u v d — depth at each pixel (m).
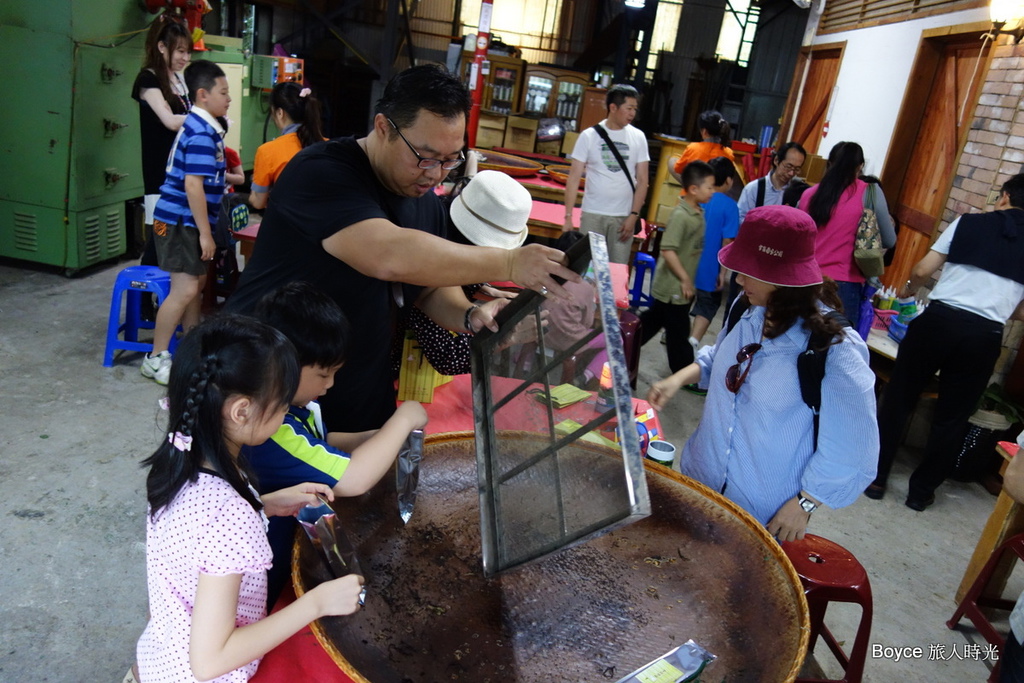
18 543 2.58
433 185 1.65
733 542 1.57
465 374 2.40
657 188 8.53
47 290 4.82
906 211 5.81
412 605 1.37
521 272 1.34
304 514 1.29
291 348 1.11
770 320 1.81
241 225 4.44
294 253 1.62
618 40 10.40
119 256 5.57
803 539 2.18
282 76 7.62
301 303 1.35
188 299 3.75
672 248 4.44
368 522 1.52
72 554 2.57
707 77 11.18
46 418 3.37
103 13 4.79
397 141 1.54
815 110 8.01
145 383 3.81
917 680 2.52
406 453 1.54
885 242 4.13
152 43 4.24
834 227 4.00
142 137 4.36
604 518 1.06
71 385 3.68
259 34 9.14
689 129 11.39
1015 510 2.73
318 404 1.71
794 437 1.89
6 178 4.84
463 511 1.62
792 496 1.94
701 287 4.82
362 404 1.78
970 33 4.98
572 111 9.63
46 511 2.76
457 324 1.86
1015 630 1.80
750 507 1.98
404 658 1.26
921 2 5.85
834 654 2.29
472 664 1.27
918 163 5.77
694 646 1.28
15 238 4.96
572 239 3.12
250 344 1.05
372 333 1.71
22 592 2.37
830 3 8.11
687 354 4.68
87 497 2.87
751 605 1.41
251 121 7.48
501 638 1.33
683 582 1.50
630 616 1.41
